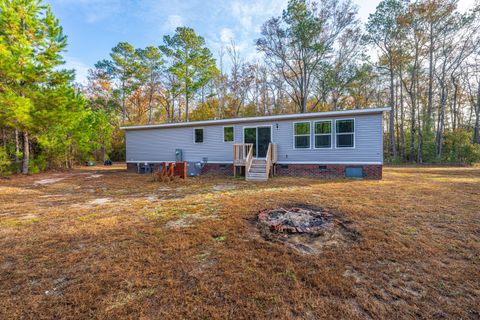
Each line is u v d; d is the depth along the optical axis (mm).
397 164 17875
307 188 7086
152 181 9250
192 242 3170
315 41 17984
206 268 2506
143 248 3008
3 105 9172
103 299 2012
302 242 3127
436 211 4430
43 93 11008
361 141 9219
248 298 2018
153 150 13352
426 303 1930
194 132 12367
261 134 10977
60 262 2664
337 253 2793
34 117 10375
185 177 9961
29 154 13250
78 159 18438
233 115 27031
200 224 3906
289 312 1846
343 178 9289
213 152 12000
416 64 18375
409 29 17188
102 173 12898
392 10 16875
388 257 2682
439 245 2973
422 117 19453
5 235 3484
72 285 2221
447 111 20844
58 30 11273
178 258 2730
